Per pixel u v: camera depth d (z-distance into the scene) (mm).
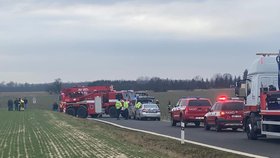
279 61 26781
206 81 132000
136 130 34938
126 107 56125
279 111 23609
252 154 19547
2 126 39000
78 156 19156
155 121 49781
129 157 18516
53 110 79688
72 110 61156
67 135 29953
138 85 130625
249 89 27672
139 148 22031
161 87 131375
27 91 196375
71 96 61375
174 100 98500
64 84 123938
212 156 19375
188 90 130625
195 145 23469
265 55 27375
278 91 24844
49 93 156000
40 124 41375
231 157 18734
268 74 26938
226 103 33031
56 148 22391
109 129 36156
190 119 38500
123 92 61719
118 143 24562
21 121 46000
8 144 24547
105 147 22516
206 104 38875
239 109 32812
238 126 32750
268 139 27000
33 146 23438
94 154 19734
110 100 61188
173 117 40844
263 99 25234
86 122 45312
